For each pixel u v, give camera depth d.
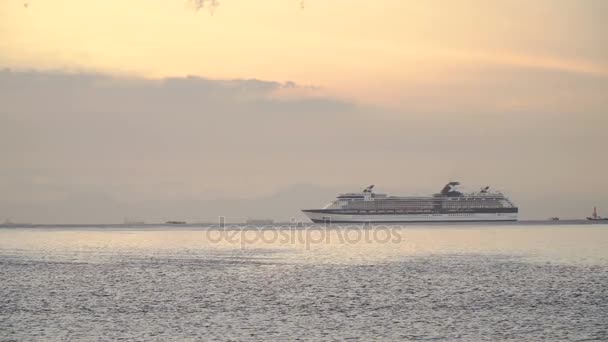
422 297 140.50
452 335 104.00
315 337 102.75
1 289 156.00
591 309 125.00
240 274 187.75
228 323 113.06
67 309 126.88
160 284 164.62
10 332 106.44
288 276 181.62
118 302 135.25
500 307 127.75
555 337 102.44
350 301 135.25
